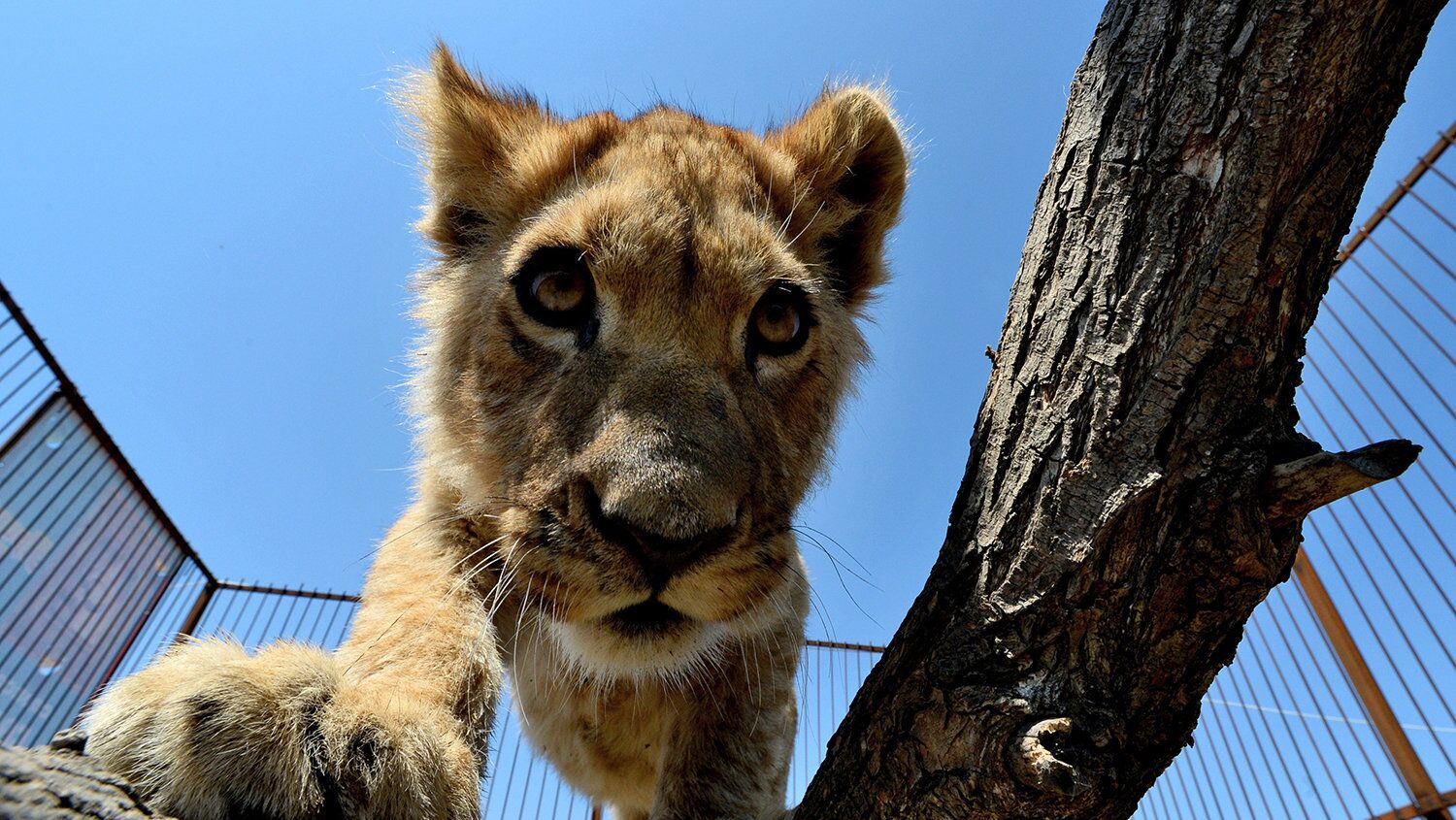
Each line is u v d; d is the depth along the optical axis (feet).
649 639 0.89
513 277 1.00
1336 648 2.43
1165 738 0.63
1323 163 0.60
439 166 1.21
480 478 1.00
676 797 1.07
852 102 1.30
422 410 1.21
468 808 0.69
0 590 2.73
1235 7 0.63
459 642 0.91
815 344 1.11
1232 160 0.61
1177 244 0.63
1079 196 0.69
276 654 0.65
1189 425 0.61
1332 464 0.57
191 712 0.57
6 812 0.44
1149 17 0.69
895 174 1.33
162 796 0.55
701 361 0.93
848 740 0.74
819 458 1.18
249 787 0.57
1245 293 0.60
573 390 0.90
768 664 1.12
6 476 2.67
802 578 1.25
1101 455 0.63
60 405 2.81
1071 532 0.64
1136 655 0.62
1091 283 0.67
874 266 1.35
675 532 0.77
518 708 1.43
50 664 2.92
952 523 0.75
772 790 1.11
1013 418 0.70
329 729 0.61
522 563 0.88
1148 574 0.61
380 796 0.62
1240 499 0.59
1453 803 2.12
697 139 1.19
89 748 0.56
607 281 0.94
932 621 0.70
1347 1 0.59
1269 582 0.60
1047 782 0.60
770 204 1.16
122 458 3.04
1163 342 0.63
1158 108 0.66
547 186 1.16
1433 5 0.59
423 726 0.68
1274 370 0.61
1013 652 0.64
